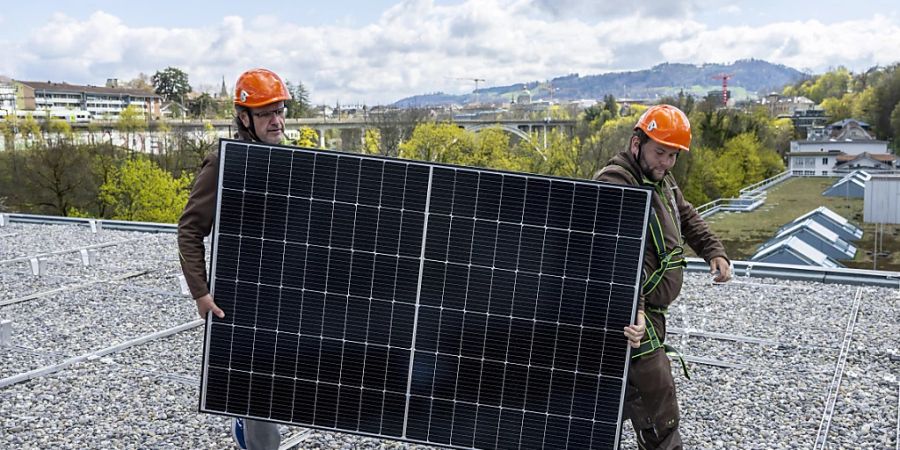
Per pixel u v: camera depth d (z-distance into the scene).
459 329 3.96
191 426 5.70
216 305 4.07
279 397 4.11
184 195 46.62
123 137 65.75
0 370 7.13
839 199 42.81
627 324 3.84
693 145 58.88
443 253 3.94
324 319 4.03
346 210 3.97
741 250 30.06
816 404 6.41
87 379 6.84
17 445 5.32
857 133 96.56
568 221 3.85
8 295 10.36
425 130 57.22
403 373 4.02
